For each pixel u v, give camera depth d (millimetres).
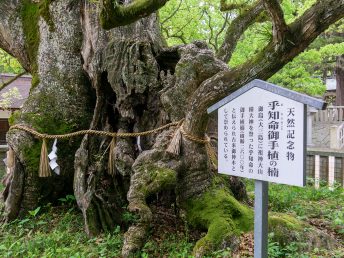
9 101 16578
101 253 4809
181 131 5375
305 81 13375
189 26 11742
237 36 8898
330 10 4137
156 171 5156
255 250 3438
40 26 7367
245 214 5207
